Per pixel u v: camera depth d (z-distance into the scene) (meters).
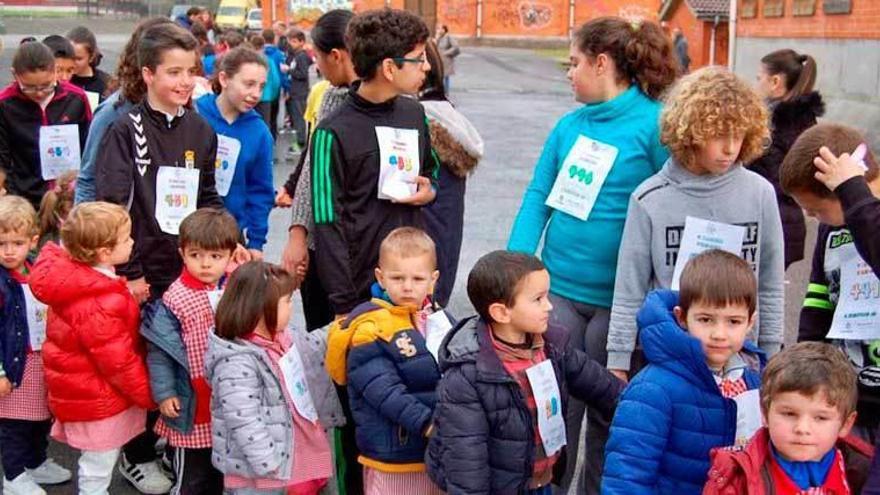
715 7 32.72
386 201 4.21
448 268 5.31
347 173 4.16
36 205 6.66
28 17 55.09
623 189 4.01
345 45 4.62
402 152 4.20
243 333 3.98
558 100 27.23
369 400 3.71
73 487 4.91
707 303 3.09
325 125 4.14
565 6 52.62
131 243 4.38
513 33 53.16
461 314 7.73
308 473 4.16
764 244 3.76
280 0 47.41
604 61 4.00
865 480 2.93
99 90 7.94
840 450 2.98
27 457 4.71
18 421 4.63
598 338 4.13
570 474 4.27
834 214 3.29
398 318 3.78
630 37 3.99
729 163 3.62
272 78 15.84
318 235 4.16
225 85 5.48
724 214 3.70
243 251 4.58
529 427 3.35
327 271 4.15
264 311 3.97
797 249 5.93
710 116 3.51
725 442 3.12
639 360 3.92
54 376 4.29
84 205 4.23
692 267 3.14
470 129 5.27
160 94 4.70
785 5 21.50
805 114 5.94
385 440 3.80
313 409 4.16
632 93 4.02
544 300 3.35
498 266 3.32
